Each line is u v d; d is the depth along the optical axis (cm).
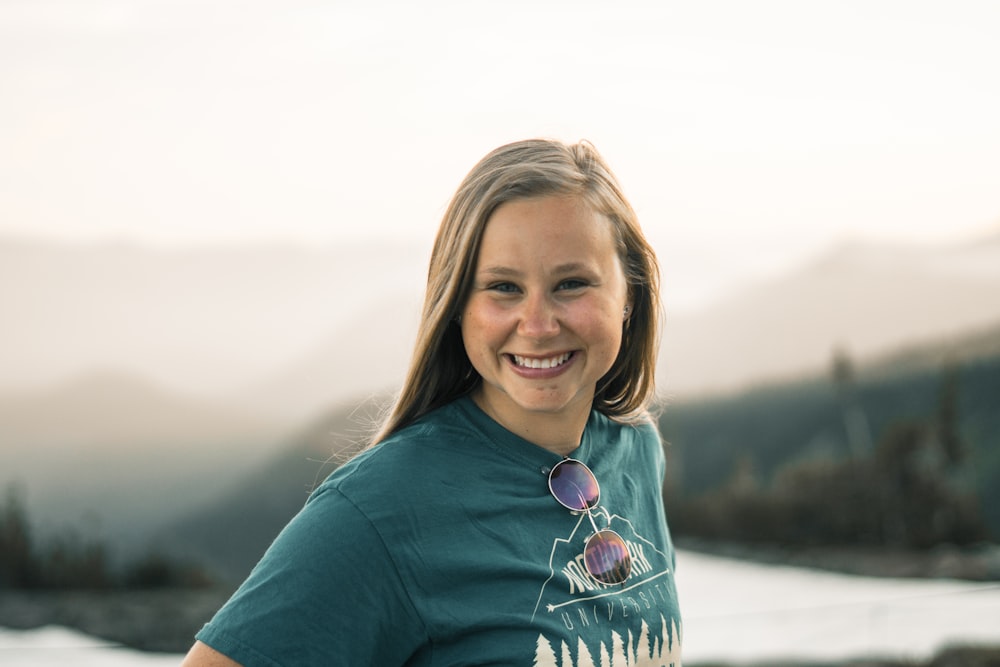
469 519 166
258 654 155
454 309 173
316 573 157
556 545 172
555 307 167
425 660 163
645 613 179
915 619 622
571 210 167
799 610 655
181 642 658
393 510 162
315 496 167
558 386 169
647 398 205
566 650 164
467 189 171
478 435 175
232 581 888
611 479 192
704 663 549
